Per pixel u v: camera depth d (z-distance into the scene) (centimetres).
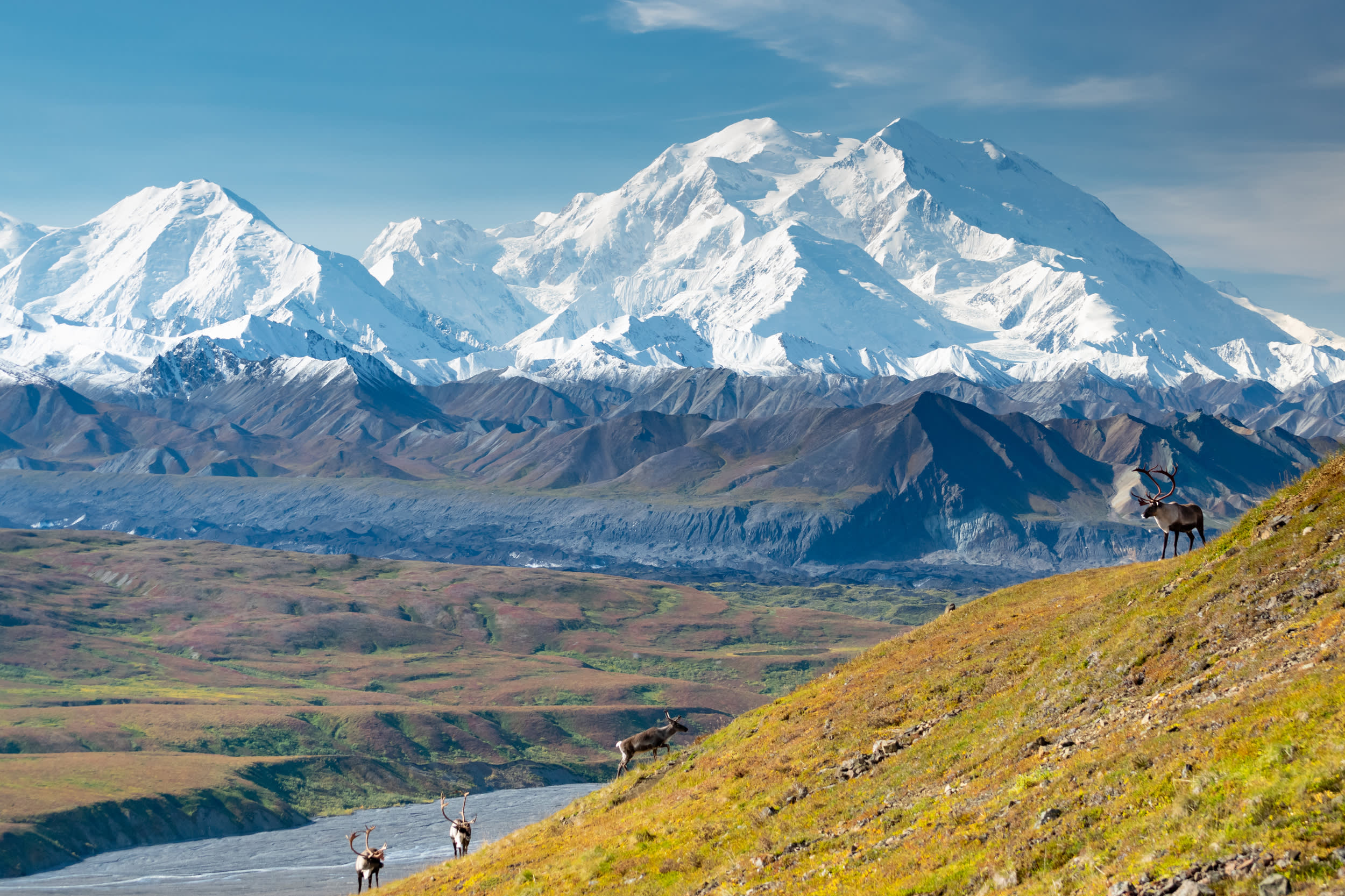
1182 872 4528
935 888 5653
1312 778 4688
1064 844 5403
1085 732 7250
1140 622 8675
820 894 6316
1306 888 4097
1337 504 8125
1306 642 6562
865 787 8588
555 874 9194
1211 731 5784
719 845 8450
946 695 10012
